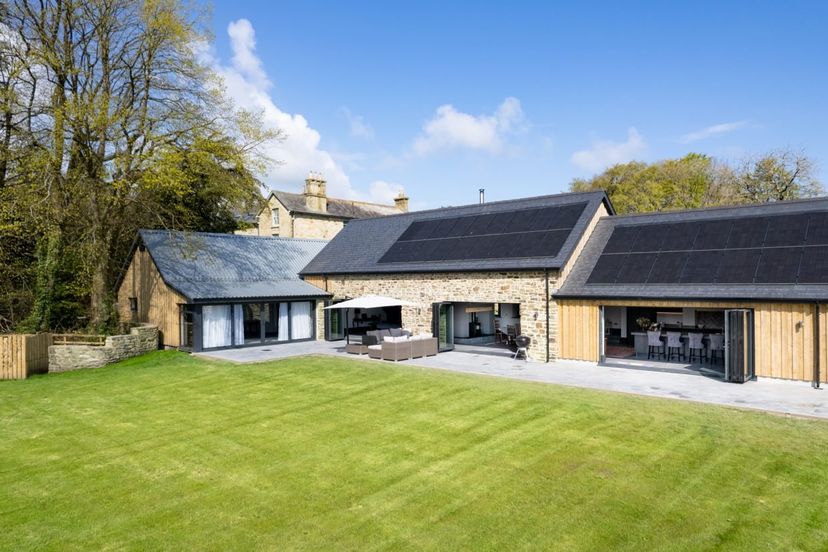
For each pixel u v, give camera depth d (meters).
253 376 19.52
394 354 22.14
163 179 23.83
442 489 9.35
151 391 17.64
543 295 21.89
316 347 26.86
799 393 15.62
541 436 11.98
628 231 23.30
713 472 9.82
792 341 16.88
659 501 8.75
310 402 15.59
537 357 22.11
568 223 23.92
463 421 13.27
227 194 30.44
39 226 23.62
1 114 24.62
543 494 9.06
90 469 10.72
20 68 22.42
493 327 30.27
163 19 23.97
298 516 8.46
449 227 28.67
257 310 29.12
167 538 7.84
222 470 10.48
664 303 18.95
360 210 56.75
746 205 21.36
